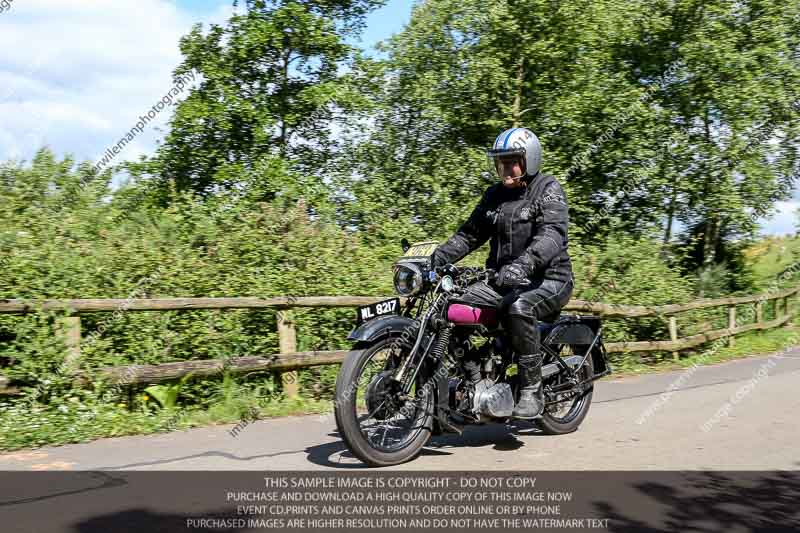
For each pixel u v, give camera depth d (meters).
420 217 16.88
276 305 6.59
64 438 5.11
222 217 8.49
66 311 5.64
